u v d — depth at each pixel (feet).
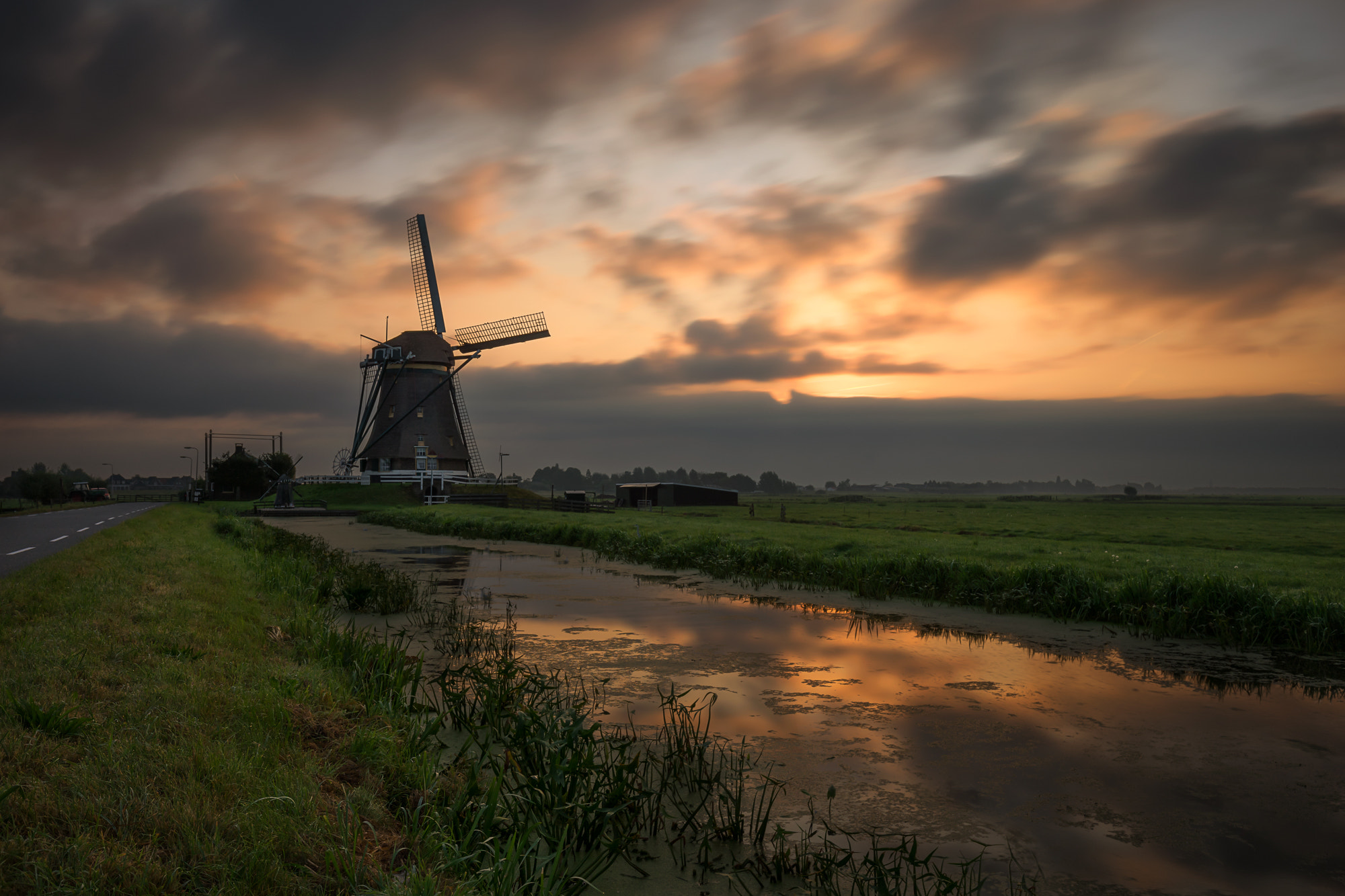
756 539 85.46
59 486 364.79
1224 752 20.56
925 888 13.11
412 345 269.85
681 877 13.50
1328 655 32.83
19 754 13.65
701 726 22.47
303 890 10.58
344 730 18.16
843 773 18.88
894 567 53.88
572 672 29.09
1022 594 43.88
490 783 16.67
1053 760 19.85
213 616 30.81
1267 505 411.95
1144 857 14.55
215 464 304.91
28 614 28.09
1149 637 36.78
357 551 87.40
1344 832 15.78
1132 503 422.41
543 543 100.99
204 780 13.67
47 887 9.68
